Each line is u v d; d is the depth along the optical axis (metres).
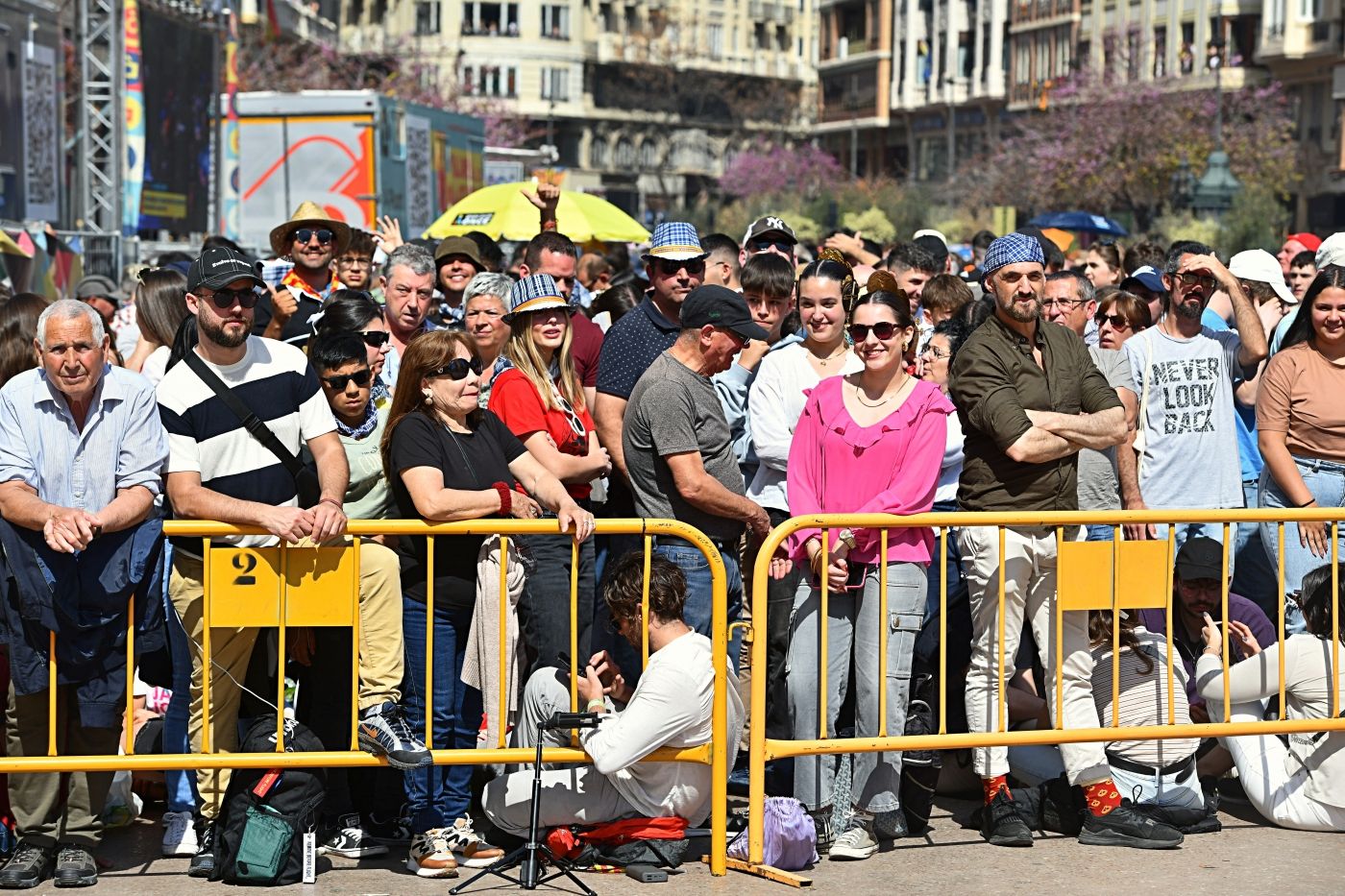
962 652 8.15
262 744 6.95
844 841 7.37
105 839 7.61
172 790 7.50
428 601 7.00
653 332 8.66
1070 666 7.75
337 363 7.55
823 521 7.16
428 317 11.05
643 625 7.11
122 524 6.72
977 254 19.02
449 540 7.32
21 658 6.71
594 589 8.23
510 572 7.29
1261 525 9.12
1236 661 8.12
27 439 6.74
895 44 109.44
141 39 27.84
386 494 7.67
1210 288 9.57
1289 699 7.94
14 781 6.88
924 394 7.49
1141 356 9.66
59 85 30.03
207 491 6.86
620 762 6.98
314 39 76.94
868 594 7.43
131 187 27.73
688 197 123.25
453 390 7.19
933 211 78.81
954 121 99.75
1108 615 7.96
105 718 6.81
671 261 8.56
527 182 17.92
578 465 7.96
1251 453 10.53
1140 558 7.55
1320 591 7.85
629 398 7.97
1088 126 65.62
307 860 6.94
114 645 6.82
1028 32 91.50
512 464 7.43
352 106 24.00
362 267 10.67
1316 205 67.38
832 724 7.50
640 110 120.75
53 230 22.67
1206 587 8.22
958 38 99.69
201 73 30.78
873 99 112.06
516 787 7.23
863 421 7.50
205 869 7.03
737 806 8.09
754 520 7.72
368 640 7.11
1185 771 7.83
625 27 122.31
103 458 6.80
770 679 8.20
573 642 7.09
